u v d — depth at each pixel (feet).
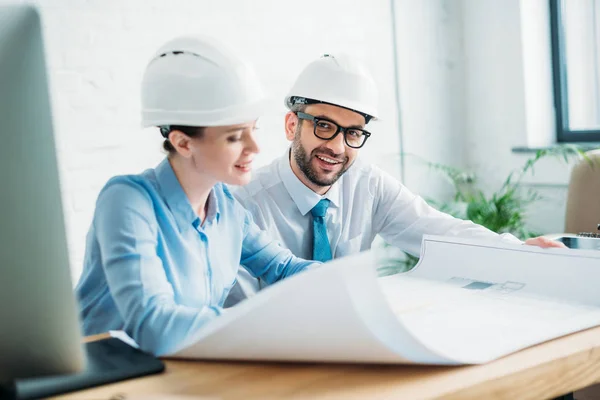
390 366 2.61
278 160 5.93
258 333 2.52
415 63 10.60
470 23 10.99
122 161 8.18
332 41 9.73
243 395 2.35
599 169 6.50
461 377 2.48
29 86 2.18
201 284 3.73
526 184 10.40
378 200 6.22
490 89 10.84
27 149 2.21
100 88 8.01
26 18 2.15
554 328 3.02
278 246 4.50
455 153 11.20
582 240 4.31
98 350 2.81
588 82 10.20
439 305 3.44
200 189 3.65
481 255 4.00
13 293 2.26
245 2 8.96
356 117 5.32
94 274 3.50
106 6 8.01
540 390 2.63
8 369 2.33
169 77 3.23
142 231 3.24
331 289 2.33
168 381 2.51
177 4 8.46
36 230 2.26
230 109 3.19
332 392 2.36
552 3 10.34
